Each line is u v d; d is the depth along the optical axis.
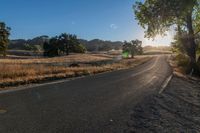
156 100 14.59
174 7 33.62
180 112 12.07
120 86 20.16
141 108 12.23
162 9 34.62
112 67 48.53
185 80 27.80
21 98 13.71
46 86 19.30
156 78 27.94
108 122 9.51
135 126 9.20
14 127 8.43
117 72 37.53
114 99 14.20
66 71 32.12
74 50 158.50
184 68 40.44
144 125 9.41
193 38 36.72
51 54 150.75
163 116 10.98
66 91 16.67
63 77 27.09
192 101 15.36
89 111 11.08
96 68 42.03
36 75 26.31
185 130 9.20
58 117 9.89
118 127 8.96
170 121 10.25
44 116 9.95
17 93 15.52
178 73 35.47
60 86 19.36
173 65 58.88
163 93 17.41
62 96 14.61
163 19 35.62
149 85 21.47
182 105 13.80
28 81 21.77
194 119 10.93
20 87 18.56
